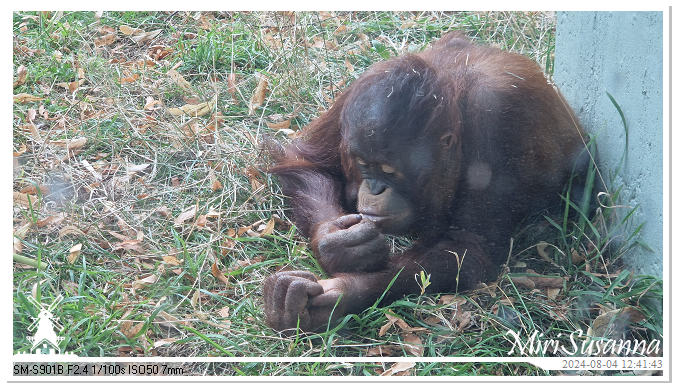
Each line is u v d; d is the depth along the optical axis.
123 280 2.78
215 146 3.48
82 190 3.29
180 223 3.07
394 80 2.50
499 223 2.84
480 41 4.20
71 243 2.95
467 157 2.73
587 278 2.81
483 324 2.59
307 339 2.50
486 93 2.76
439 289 2.70
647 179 2.70
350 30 4.50
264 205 3.21
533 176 2.90
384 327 2.49
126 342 2.50
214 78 4.04
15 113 3.60
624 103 2.89
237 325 2.63
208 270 2.86
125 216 3.12
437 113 2.52
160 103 3.75
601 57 3.12
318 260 2.75
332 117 3.18
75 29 4.27
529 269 2.87
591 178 2.95
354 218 2.66
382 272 2.66
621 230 2.88
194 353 2.53
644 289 2.58
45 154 3.42
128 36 4.36
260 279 2.83
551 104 2.98
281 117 3.82
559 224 3.03
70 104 3.73
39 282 2.61
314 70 4.09
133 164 3.41
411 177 2.58
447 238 2.80
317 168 3.21
